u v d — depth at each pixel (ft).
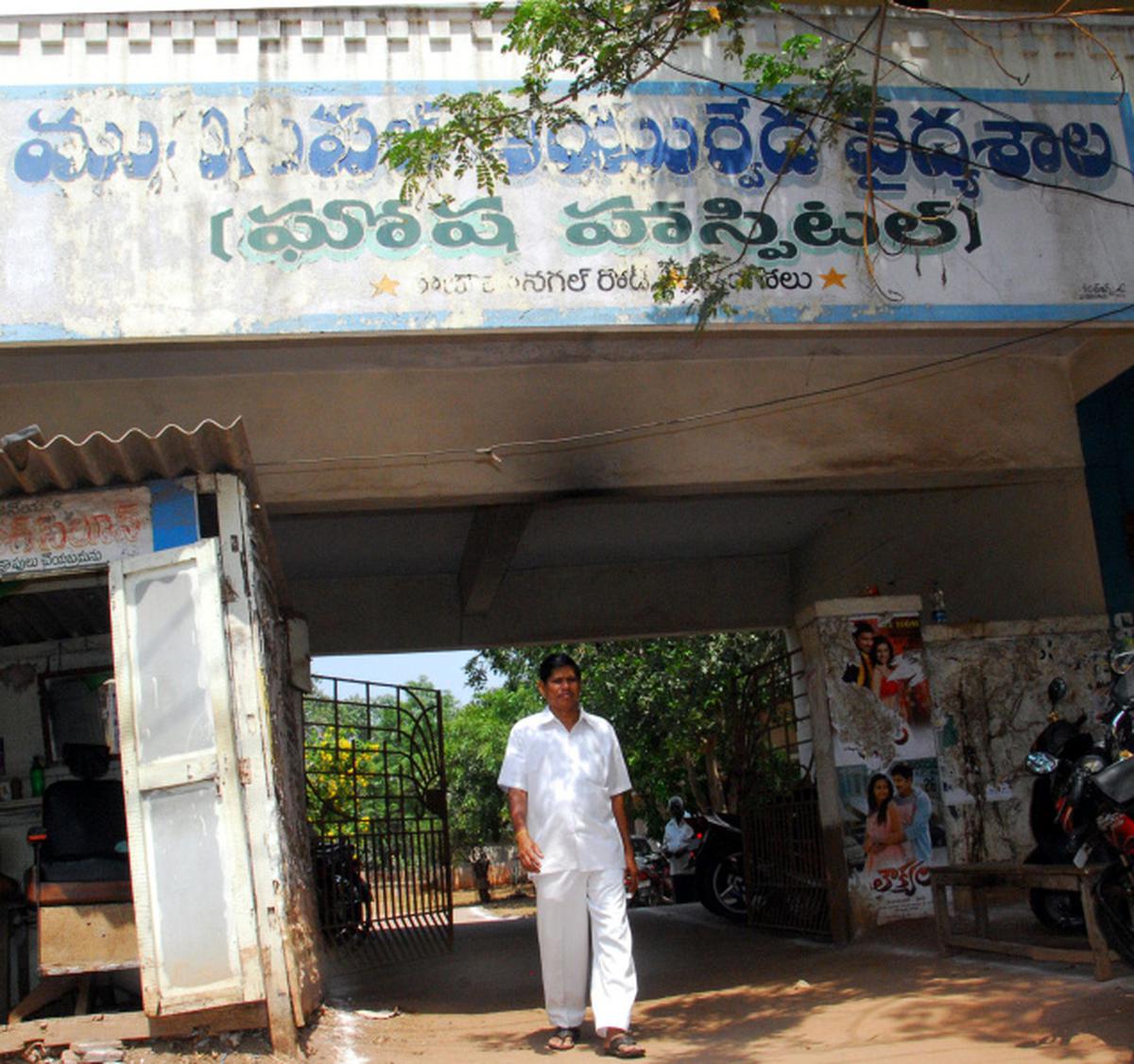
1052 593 30.53
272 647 20.30
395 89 24.50
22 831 21.84
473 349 26.48
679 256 24.32
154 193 23.47
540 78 22.98
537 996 22.40
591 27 22.56
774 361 28.53
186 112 23.90
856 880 25.55
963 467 28.71
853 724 26.40
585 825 16.47
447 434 27.25
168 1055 15.44
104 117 23.70
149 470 17.29
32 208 23.11
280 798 17.42
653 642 61.57
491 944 34.24
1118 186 26.30
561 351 27.04
